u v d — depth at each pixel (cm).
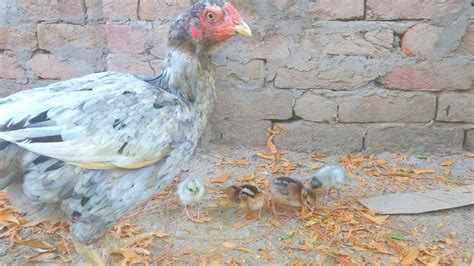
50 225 129
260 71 157
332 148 162
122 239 124
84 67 166
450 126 158
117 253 120
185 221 132
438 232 126
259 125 162
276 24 153
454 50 152
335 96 157
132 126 98
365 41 152
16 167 99
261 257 119
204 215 133
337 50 154
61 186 98
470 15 149
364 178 149
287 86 158
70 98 98
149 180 102
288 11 152
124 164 98
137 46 156
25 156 98
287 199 131
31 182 98
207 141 164
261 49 155
